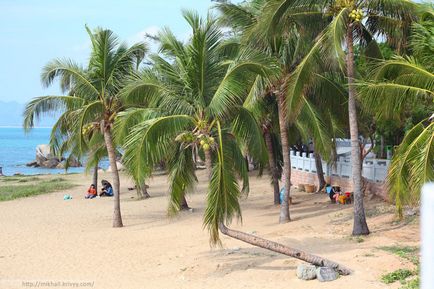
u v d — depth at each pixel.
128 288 11.75
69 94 20.78
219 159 12.15
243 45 16.53
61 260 15.15
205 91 13.05
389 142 29.44
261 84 17.88
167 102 13.20
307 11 15.96
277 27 15.92
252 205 25.94
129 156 12.24
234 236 12.25
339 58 13.45
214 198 11.95
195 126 12.97
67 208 27.38
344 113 19.81
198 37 12.76
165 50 13.76
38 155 74.38
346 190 24.58
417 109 18.75
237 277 11.97
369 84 13.07
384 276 10.83
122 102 19.92
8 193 34.69
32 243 17.88
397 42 16.28
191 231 19.36
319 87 18.73
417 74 12.79
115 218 21.22
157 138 12.44
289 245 15.09
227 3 18.31
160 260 14.52
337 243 15.00
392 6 15.03
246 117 13.29
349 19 15.31
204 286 11.44
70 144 27.73
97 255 15.69
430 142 12.06
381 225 16.86
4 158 99.12
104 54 19.92
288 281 11.30
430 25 13.45
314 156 28.94
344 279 11.00
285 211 19.77
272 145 26.02
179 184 13.80
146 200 30.33
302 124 20.16
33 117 20.30
